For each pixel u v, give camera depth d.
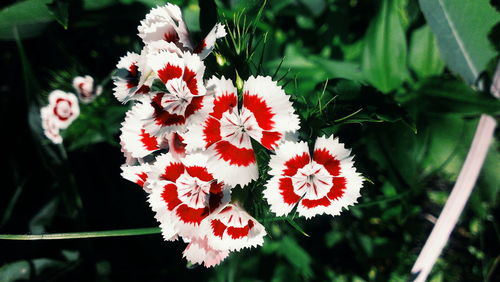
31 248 0.25
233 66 0.18
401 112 0.20
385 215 0.24
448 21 0.21
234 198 0.18
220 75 0.18
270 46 0.25
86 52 0.27
